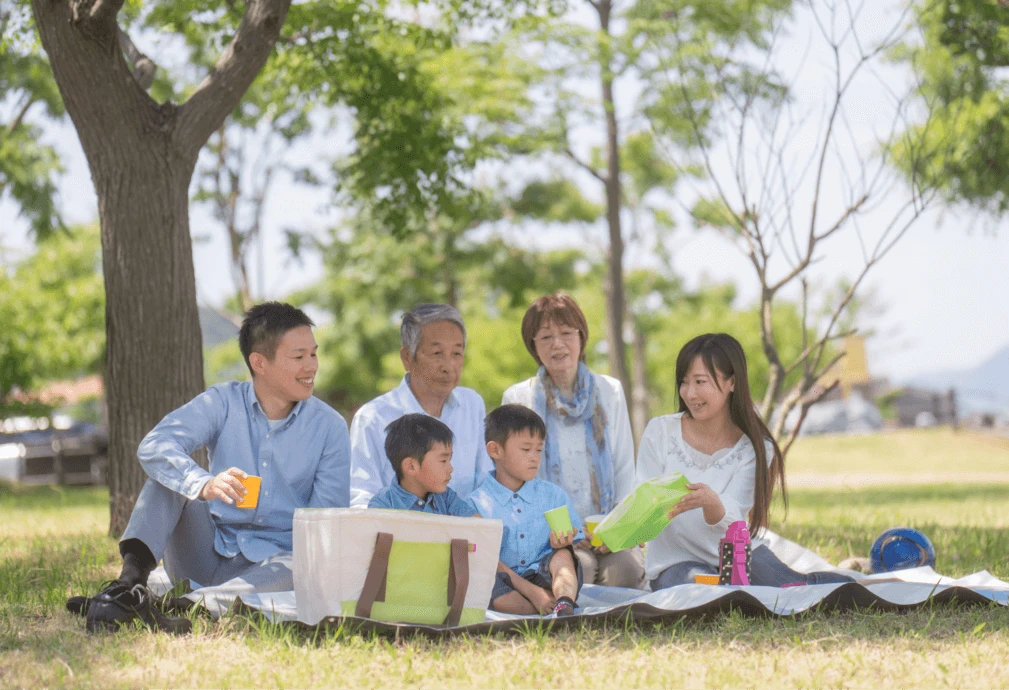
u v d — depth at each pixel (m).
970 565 5.34
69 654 3.27
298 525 3.60
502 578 4.11
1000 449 23.25
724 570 4.13
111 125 6.86
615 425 5.06
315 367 4.27
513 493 4.32
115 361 7.05
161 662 3.16
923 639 3.35
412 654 3.21
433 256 21.70
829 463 22.64
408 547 3.57
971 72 10.06
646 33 12.60
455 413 4.65
